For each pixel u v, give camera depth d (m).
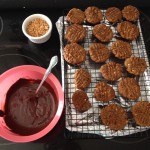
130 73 0.56
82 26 0.60
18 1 0.61
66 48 0.57
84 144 0.49
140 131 0.50
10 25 0.61
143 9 0.64
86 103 0.51
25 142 0.47
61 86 0.50
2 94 0.50
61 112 0.46
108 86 0.54
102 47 0.58
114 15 0.61
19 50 0.58
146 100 0.54
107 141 0.49
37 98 0.50
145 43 0.60
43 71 0.50
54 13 0.63
